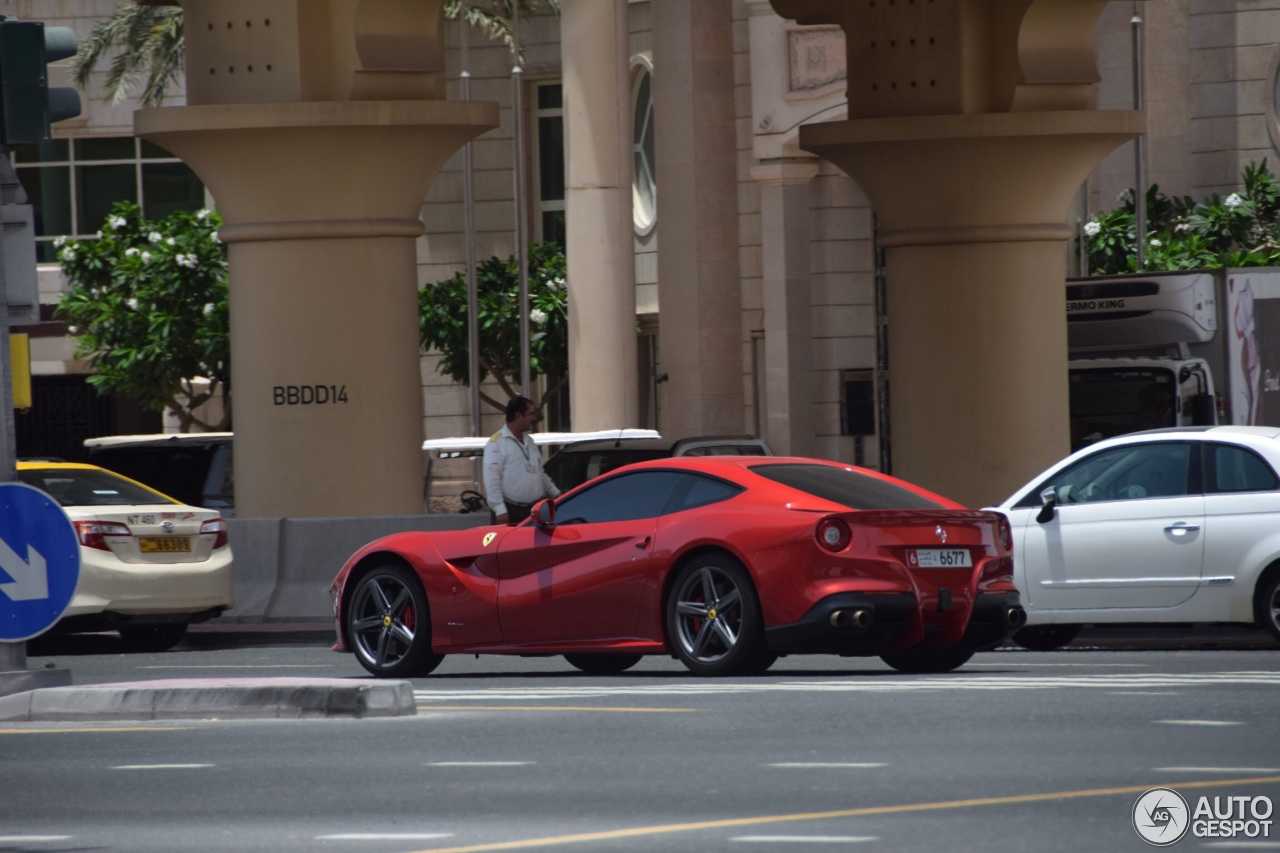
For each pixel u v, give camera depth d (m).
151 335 90.50
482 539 33.31
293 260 48.75
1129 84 95.31
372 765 21.91
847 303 89.00
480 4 97.19
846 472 32.47
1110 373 56.38
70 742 24.72
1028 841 16.56
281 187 48.41
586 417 80.19
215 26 48.59
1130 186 96.50
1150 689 27.67
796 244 89.44
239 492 49.97
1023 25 50.00
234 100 48.50
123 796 20.33
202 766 22.22
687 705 26.72
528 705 27.50
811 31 87.19
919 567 30.48
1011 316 51.16
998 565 31.64
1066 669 32.56
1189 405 55.38
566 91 80.00
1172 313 56.53
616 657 35.38
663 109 92.38
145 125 48.59
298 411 48.94
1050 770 20.23
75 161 105.81
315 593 47.75
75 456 106.81
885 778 20.00
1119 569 37.16
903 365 52.31
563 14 80.00
